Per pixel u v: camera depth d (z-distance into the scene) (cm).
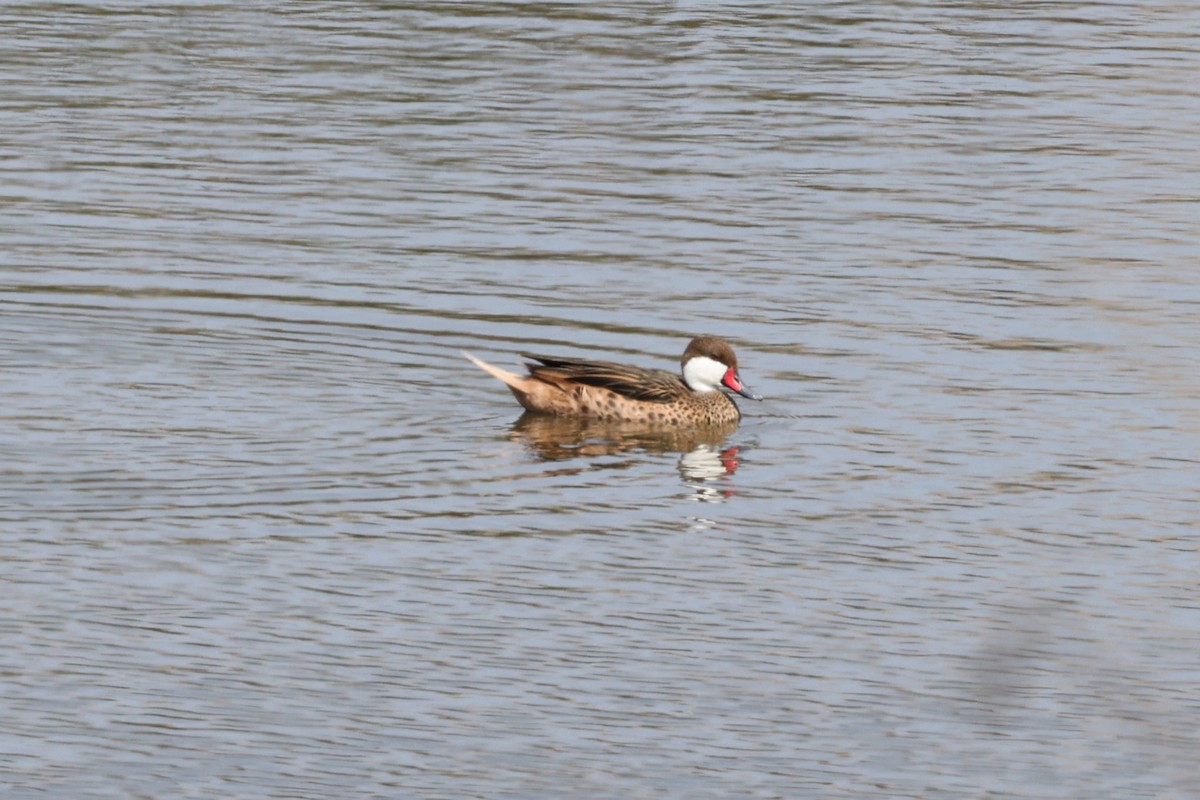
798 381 1952
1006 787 1230
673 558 1543
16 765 1227
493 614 1437
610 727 1291
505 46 3108
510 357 1998
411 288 2175
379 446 1759
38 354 1947
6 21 3181
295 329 2052
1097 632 1438
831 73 3005
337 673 1345
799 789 1223
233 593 1456
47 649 1363
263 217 2375
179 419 1794
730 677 1358
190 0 3356
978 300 2169
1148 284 2220
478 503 1642
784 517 1631
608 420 1855
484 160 2594
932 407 1888
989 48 3158
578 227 2367
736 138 2700
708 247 2311
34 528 1550
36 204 2394
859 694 1341
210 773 1223
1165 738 1289
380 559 1522
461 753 1254
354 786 1212
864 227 2388
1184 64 3077
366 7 3341
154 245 2272
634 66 3017
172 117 2733
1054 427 1839
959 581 1513
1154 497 1680
